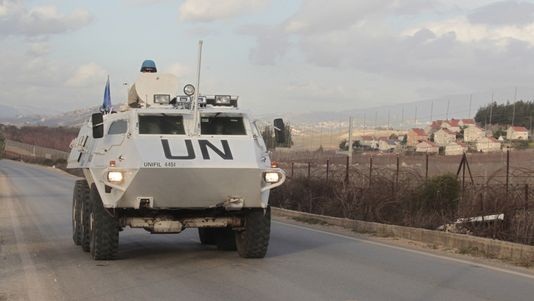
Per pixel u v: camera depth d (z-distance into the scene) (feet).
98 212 31.37
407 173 49.78
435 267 30.32
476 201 39.32
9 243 39.29
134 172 28.50
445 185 44.27
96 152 33.22
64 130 356.59
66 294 24.13
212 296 23.75
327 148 104.88
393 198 47.34
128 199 29.37
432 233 39.11
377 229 44.57
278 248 37.06
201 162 28.96
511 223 36.76
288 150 92.73
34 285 25.84
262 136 34.78
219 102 32.99
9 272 28.78
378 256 33.83
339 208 52.80
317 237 42.47
